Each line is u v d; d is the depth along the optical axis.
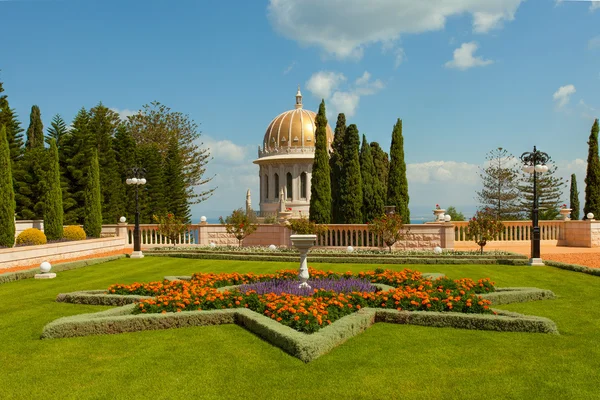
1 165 25.28
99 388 7.39
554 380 7.49
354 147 36.94
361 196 37.22
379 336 9.88
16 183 36.03
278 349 9.03
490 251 25.45
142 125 67.44
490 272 19.69
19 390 7.36
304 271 14.10
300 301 10.81
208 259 26.30
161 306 11.45
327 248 28.86
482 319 10.29
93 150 34.97
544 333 9.94
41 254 24.83
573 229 31.50
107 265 23.58
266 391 7.20
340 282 14.64
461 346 9.17
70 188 38.78
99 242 30.78
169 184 53.50
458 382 7.46
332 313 10.66
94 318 10.41
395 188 35.12
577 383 7.36
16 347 9.45
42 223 34.62
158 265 23.53
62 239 30.56
